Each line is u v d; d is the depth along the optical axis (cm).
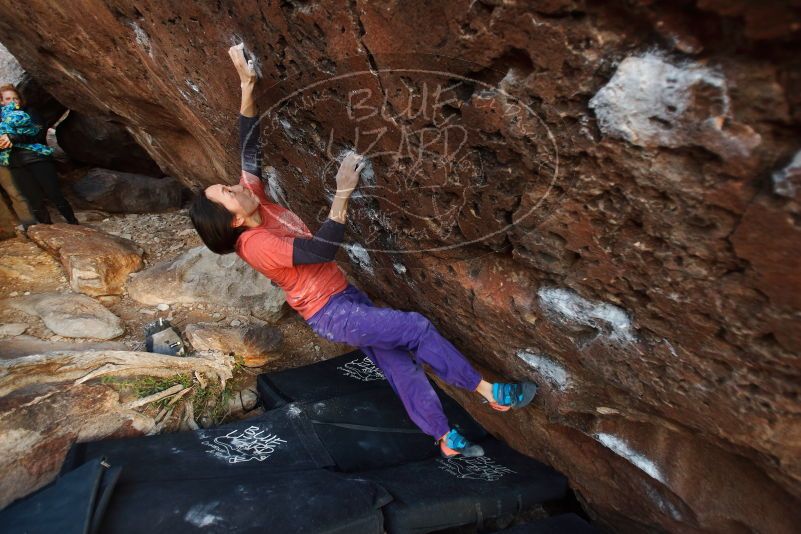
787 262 112
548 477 256
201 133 320
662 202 126
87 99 441
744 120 102
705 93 103
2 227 451
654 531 239
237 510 201
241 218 188
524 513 279
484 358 253
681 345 154
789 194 102
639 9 102
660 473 208
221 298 384
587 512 270
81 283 378
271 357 341
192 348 329
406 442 274
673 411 176
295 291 201
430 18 126
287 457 247
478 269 203
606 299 165
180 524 193
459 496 230
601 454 235
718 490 195
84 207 539
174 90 276
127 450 236
